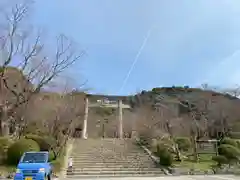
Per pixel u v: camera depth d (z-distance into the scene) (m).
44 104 26.05
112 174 20.98
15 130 25.86
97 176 20.25
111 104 48.22
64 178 18.94
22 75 23.17
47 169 13.86
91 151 26.41
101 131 47.91
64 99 26.91
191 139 29.44
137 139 31.81
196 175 21.34
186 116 34.41
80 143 29.22
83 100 30.98
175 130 31.75
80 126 37.00
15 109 23.77
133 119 43.50
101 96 47.72
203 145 29.03
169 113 33.50
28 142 20.61
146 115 36.47
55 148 23.86
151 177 19.58
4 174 17.89
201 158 26.61
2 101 22.88
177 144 27.19
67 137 27.08
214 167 23.52
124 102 48.28
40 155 14.52
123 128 44.66
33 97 24.94
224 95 39.94
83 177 19.73
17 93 22.92
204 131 34.12
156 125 31.53
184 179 17.95
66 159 23.72
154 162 24.06
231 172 22.89
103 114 48.72
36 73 23.11
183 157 26.17
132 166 22.88
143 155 25.81
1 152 20.75
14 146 20.16
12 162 19.84
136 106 46.06
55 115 26.27
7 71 23.05
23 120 25.47
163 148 24.84
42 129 26.33
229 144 27.58
